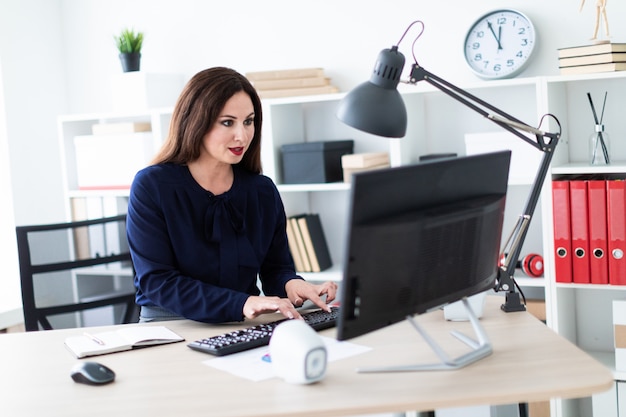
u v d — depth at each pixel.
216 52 3.84
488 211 1.83
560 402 2.96
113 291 3.89
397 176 1.60
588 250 2.95
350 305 1.59
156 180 2.29
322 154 3.35
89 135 4.01
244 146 2.32
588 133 3.23
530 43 3.19
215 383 1.68
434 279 1.73
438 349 1.69
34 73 4.02
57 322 3.79
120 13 4.03
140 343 2.00
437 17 3.41
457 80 3.40
